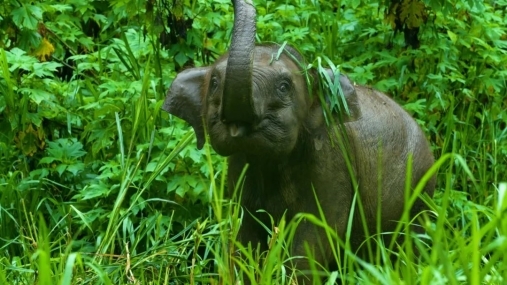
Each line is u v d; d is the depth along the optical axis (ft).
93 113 25.63
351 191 19.25
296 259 18.39
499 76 29.09
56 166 24.95
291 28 28.63
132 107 24.38
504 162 27.89
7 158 24.82
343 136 18.84
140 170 23.49
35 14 25.14
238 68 16.02
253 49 16.26
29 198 23.82
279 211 18.94
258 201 19.10
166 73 26.76
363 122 20.24
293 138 17.22
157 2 25.84
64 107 25.55
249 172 18.80
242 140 16.62
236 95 16.02
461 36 29.12
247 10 16.51
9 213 22.24
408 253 13.10
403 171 20.85
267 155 17.02
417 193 12.23
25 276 17.97
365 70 27.58
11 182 22.91
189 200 23.45
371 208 20.16
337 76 18.13
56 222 22.84
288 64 17.67
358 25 29.55
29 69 24.06
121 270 19.12
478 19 29.19
